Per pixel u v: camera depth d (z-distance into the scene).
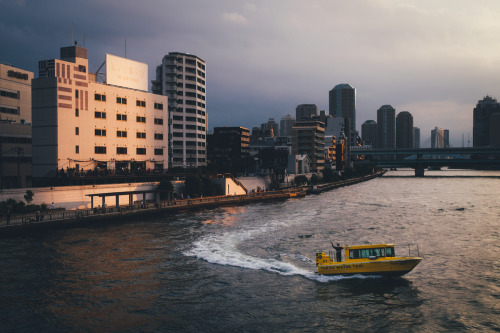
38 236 66.94
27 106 129.00
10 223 67.44
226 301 40.72
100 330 34.06
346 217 92.56
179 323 35.66
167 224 81.06
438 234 72.81
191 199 107.88
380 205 117.12
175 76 173.62
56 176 94.44
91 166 104.25
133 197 103.44
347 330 34.88
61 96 96.88
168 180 112.19
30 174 109.50
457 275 49.16
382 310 38.97
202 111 187.00
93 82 106.69
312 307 39.56
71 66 99.62
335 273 48.44
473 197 141.88
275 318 37.00
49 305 38.81
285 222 84.88
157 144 126.25
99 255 56.12
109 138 109.62
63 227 73.81
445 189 180.62
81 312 37.47
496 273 49.78
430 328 35.31
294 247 62.28
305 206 114.44
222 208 108.88
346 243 65.12
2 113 120.06
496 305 40.00
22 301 39.62
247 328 34.97
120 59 116.25
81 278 46.53
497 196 145.25
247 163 183.50
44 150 97.44
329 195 151.00
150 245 62.31
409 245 64.19
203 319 36.50
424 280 47.44
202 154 186.75
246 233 72.38
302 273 49.75
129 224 80.44
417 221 87.19
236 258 55.78
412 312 38.53
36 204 80.50
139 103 119.44
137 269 50.25
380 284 46.03
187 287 44.38
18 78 125.62
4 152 102.44
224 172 144.88
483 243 65.69
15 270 48.75
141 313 37.56
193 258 55.50
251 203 122.06
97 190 93.88
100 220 80.06
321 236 70.44
